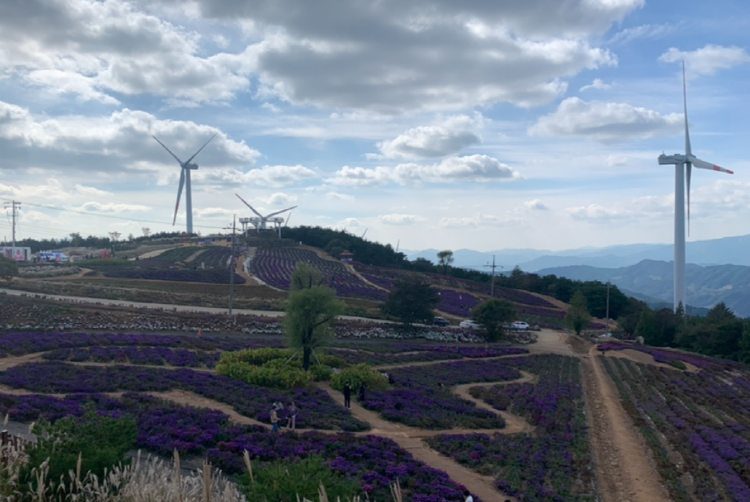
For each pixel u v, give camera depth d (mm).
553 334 120250
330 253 194875
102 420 15672
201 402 41156
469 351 87188
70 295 95188
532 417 48312
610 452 39500
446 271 195250
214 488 11977
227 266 154125
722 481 33000
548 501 28562
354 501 11562
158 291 108688
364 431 39031
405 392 53375
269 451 28531
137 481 11539
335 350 74438
